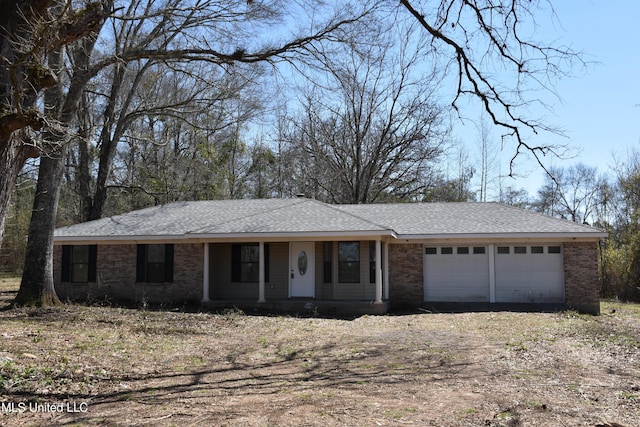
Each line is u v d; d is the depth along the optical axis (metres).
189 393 7.41
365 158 36.19
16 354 9.24
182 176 34.34
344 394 7.38
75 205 36.84
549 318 16.00
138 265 21.38
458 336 12.58
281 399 7.10
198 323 14.89
